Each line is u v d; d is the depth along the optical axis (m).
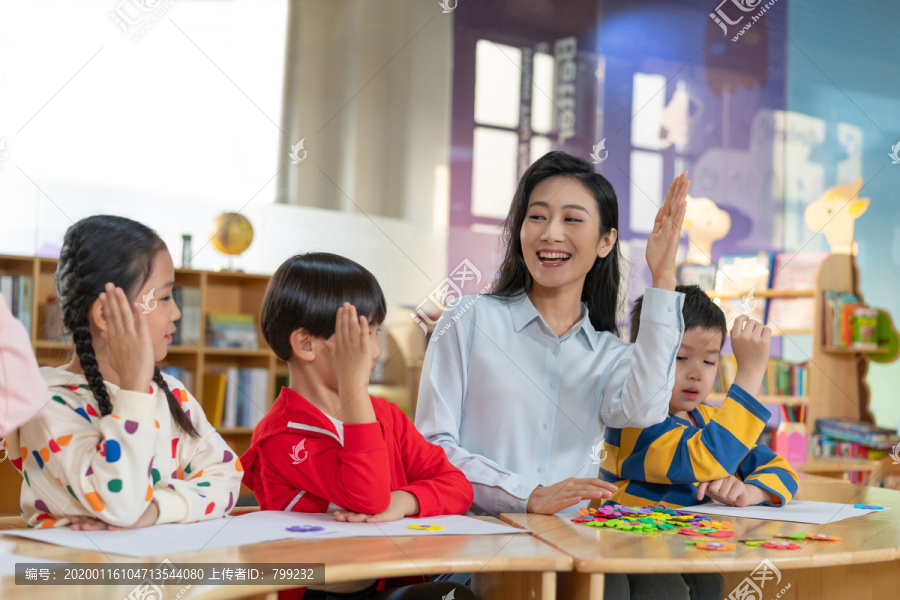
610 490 0.95
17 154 2.75
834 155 4.20
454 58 3.92
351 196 3.63
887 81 4.08
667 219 1.09
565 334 1.19
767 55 4.16
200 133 3.16
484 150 3.97
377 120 3.77
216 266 3.15
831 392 3.26
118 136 2.96
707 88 4.20
